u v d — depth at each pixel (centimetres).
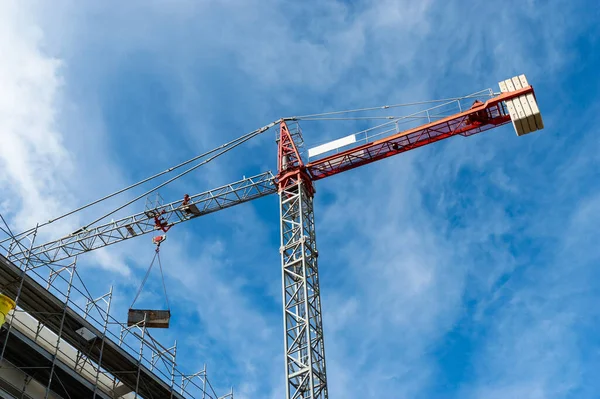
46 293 4559
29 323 4681
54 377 4538
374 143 6969
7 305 4084
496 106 6838
